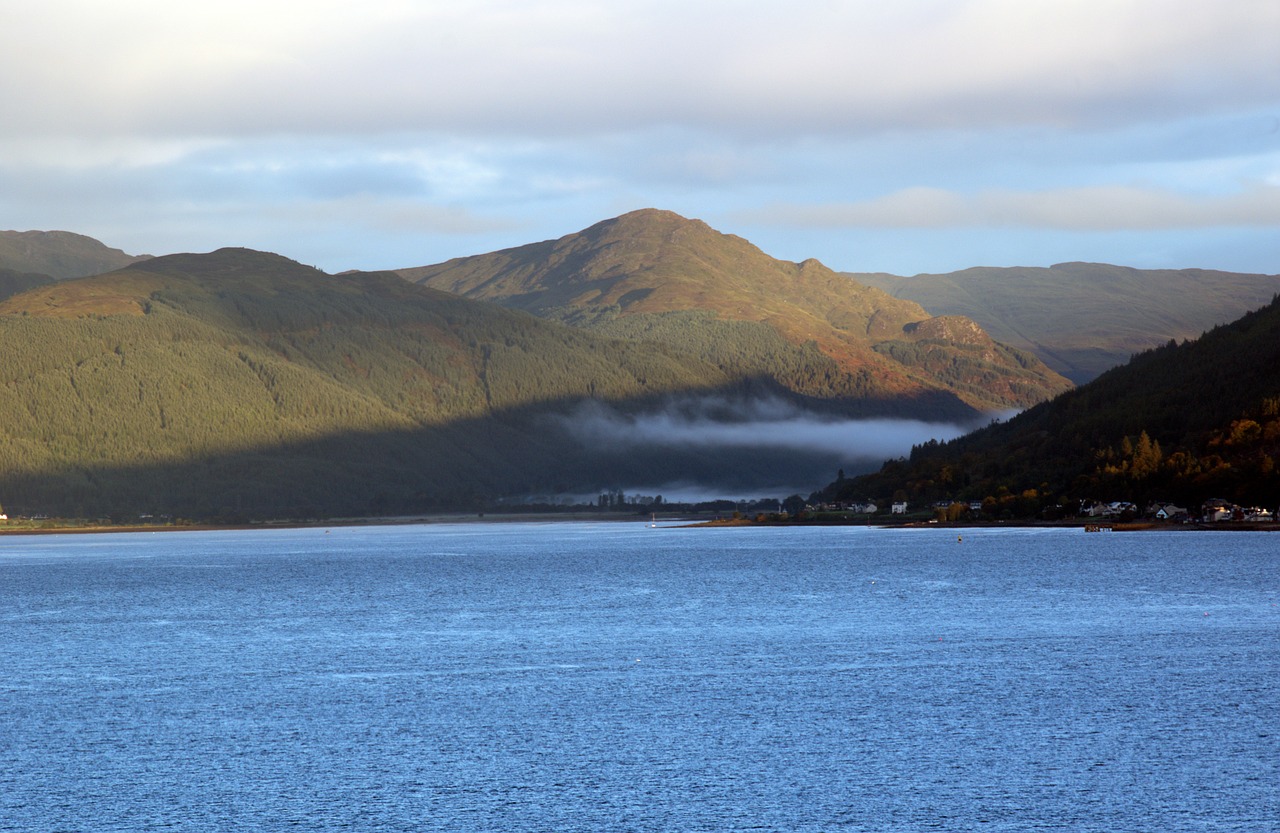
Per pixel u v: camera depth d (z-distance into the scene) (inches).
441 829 2320.4
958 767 2699.3
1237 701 3316.9
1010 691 3476.9
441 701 3403.1
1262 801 2450.8
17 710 3316.9
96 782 2615.7
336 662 4109.3
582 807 2442.2
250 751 2864.2
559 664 4023.1
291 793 2534.5
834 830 2306.8
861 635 4685.0
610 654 4242.1
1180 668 3831.2
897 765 2721.5
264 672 3912.4
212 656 4284.0
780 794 2518.5
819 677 3735.2
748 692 3501.5
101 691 3590.1
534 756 2815.0
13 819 2379.4
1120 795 2492.6
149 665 4089.6
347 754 2834.6
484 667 3973.9
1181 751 2812.5
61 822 2361.0
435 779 2635.3
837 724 3090.6
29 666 4094.5
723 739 2950.3
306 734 3024.1
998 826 2321.6
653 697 3440.0
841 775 2647.6
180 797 2508.6
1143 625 4891.7
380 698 3452.3
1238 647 4256.9
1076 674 3737.7
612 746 2893.7
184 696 3499.0
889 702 3346.5
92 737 3004.4
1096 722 3090.6
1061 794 2501.2
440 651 4352.9
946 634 4697.3
